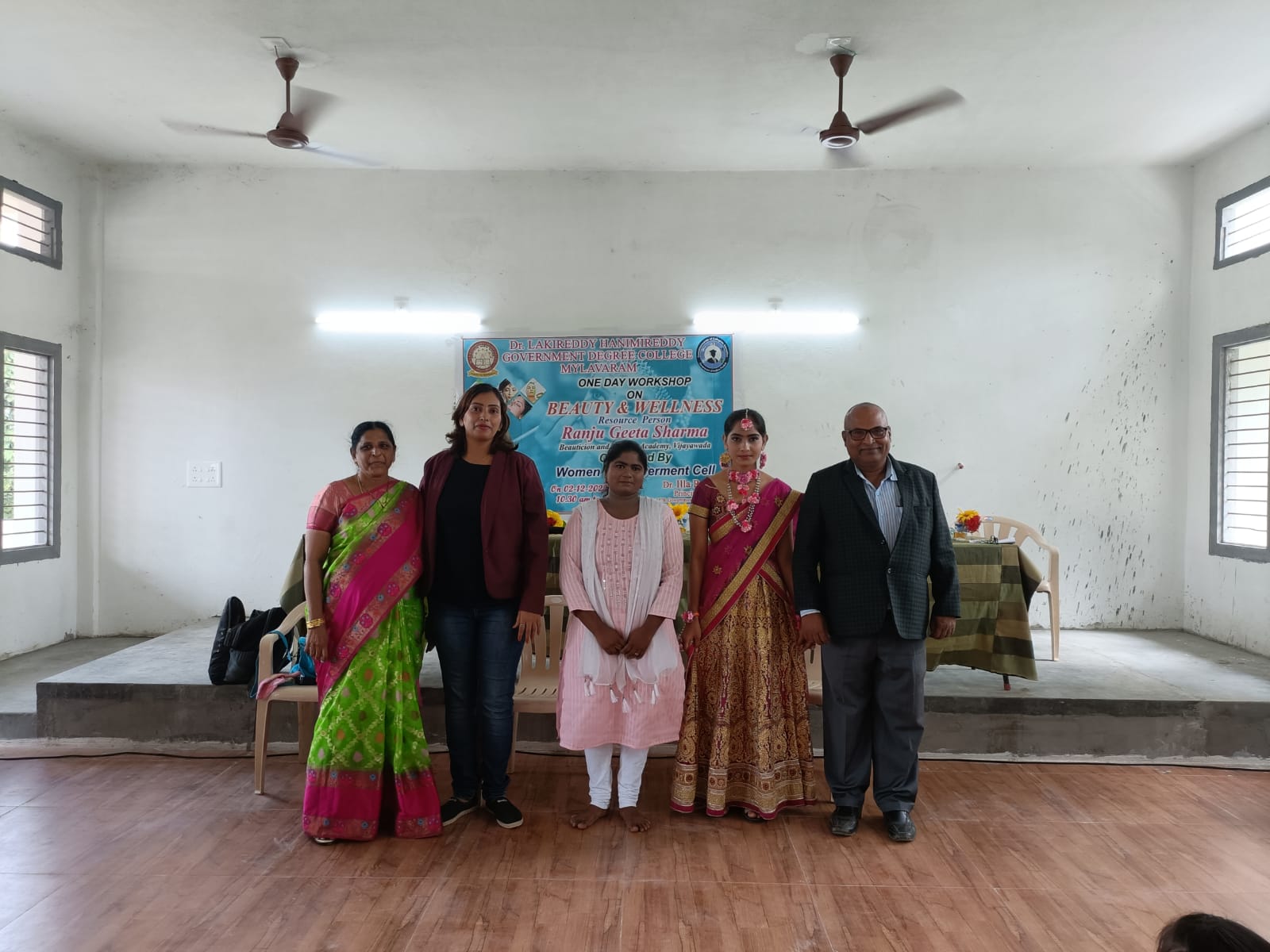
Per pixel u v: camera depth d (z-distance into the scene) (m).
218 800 2.98
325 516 2.74
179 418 5.02
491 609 2.72
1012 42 3.55
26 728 3.55
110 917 2.18
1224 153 4.75
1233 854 2.59
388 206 5.05
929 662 3.55
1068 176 5.05
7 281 4.43
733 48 3.61
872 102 4.15
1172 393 5.04
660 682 2.68
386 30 3.46
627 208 5.05
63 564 4.85
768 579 2.80
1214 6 3.28
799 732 2.84
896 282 5.07
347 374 5.07
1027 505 5.05
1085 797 3.05
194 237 5.02
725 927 2.14
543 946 2.05
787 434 5.06
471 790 2.82
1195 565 4.94
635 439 5.06
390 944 2.05
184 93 4.06
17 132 4.50
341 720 2.63
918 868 2.47
